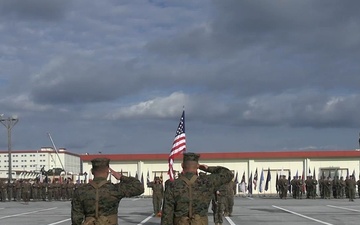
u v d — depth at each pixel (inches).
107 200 282.4
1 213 1261.1
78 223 285.0
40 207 1558.8
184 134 808.9
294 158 2642.7
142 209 1392.7
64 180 2372.0
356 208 1368.1
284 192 2069.4
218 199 857.5
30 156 5167.3
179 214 295.6
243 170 2655.0
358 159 2613.2
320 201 1819.6
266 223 927.0
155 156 2655.0
